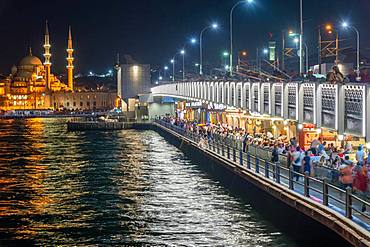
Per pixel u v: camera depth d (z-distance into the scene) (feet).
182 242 103.14
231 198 137.08
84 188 163.02
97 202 141.28
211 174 176.24
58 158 246.88
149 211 128.57
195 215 122.11
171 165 207.92
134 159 232.32
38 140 361.92
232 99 184.96
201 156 196.65
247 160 135.13
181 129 266.16
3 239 108.78
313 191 100.58
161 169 197.36
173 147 278.87
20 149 297.12
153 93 441.68
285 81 132.46
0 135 426.51
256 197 122.62
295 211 95.30
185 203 135.13
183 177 175.83
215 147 180.55
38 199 147.33
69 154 263.08
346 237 73.61
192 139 228.43
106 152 266.16
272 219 110.22
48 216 126.82
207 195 142.82
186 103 341.41
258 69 279.69
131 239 106.73
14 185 170.91
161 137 348.38
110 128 434.30
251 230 106.22
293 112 126.00
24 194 155.12
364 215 73.41
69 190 160.25
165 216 122.93
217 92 208.74
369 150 102.12
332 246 79.71
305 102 120.06
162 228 113.29
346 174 89.45
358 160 96.07
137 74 468.75
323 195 87.40
